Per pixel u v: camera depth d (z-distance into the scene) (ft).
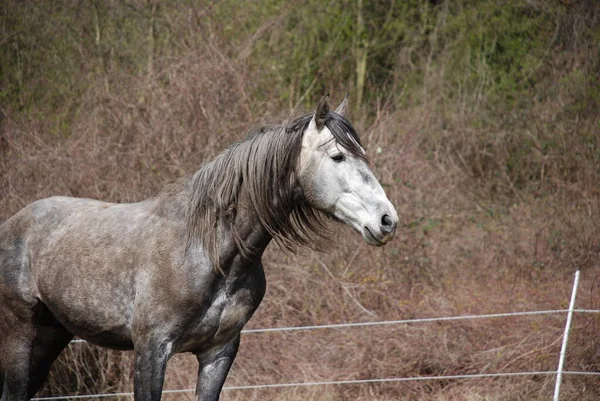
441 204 53.62
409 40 70.85
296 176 18.90
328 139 18.28
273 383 33.35
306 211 19.60
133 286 19.58
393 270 41.47
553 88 63.82
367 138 45.37
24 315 21.89
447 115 64.44
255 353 34.86
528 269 45.29
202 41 44.34
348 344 34.78
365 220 17.83
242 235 19.27
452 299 40.27
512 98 67.87
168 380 33.30
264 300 36.76
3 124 43.37
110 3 51.47
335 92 61.11
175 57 43.24
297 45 62.23
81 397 32.17
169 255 18.98
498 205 57.98
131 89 43.14
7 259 22.03
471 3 71.26
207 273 18.86
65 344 23.84
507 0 69.56
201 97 39.86
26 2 50.47
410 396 32.94
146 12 50.83
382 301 38.83
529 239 49.62
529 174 61.11
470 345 34.73
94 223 20.94
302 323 36.99
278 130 19.25
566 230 48.75
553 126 60.90
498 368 33.22
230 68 41.55
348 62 68.33
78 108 47.11
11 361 21.90
